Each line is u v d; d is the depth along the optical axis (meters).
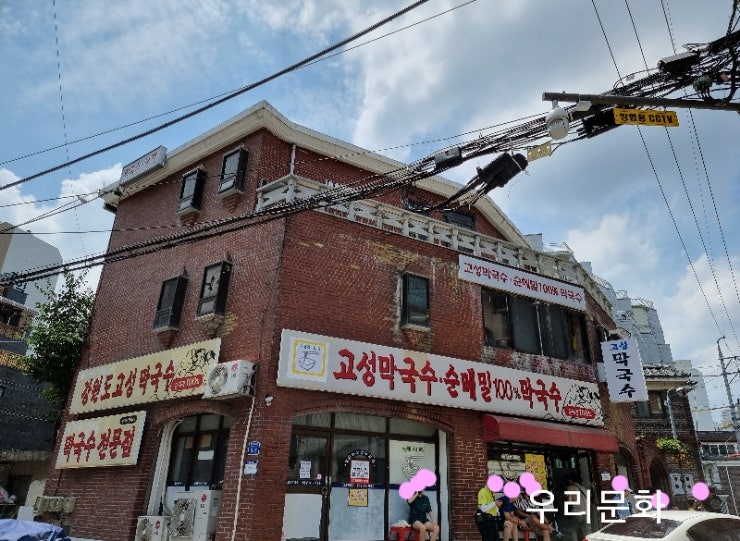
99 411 12.20
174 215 13.86
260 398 9.24
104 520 10.80
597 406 13.24
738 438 25.66
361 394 9.82
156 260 13.43
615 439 12.46
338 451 9.95
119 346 12.96
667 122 6.91
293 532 9.03
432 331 11.41
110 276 14.55
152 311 12.60
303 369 9.45
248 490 8.68
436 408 10.81
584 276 15.37
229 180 12.70
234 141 13.65
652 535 7.00
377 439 10.44
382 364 10.23
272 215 11.12
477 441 11.10
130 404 11.27
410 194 15.62
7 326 24.27
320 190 11.50
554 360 13.21
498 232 18.61
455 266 12.44
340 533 9.45
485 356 11.98
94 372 12.62
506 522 10.31
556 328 13.80
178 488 10.59
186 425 11.16
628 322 38.19
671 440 22.88
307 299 10.22
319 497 9.46
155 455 10.87
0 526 6.12
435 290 11.85
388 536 9.84
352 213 11.62
